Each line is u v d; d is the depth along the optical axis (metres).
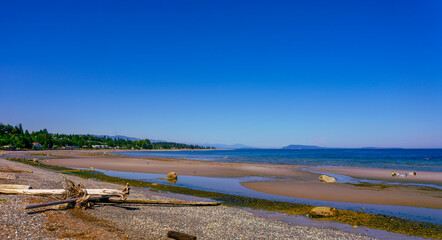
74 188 15.69
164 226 12.67
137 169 43.59
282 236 12.23
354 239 12.05
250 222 14.31
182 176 34.75
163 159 75.19
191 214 15.52
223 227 13.24
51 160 64.56
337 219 15.32
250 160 75.56
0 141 151.75
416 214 16.61
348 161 69.19
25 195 15.80
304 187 25.98
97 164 53.09
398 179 31.78
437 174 36.84
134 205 16.92
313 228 13.56
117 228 11.68
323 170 42.44
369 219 15.27
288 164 57.16
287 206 18.34
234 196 21.56
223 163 58.22
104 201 16.81
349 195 22.27
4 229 9.50
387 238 12.30
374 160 74.12
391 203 19.50
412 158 86.00
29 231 9.73
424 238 12.42
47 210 13.08
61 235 9.77
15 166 40.19
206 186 26.80
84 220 12.37
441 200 20.36
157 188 25.06
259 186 26.69
